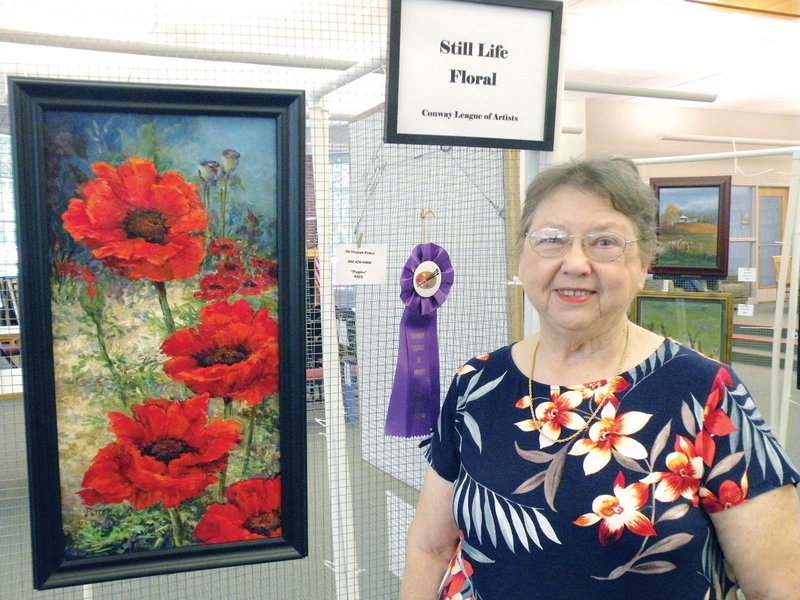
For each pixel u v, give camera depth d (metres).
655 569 0.95
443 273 1.44
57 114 1.10
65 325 1.14
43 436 1.13
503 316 1.64
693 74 7.04
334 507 1.68
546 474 1.03
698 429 0.99
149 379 1.19
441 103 1.24
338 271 1.42
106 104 1.11
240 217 1.20
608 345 1.09
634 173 1.08
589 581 0.98
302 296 1.22
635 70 6.88
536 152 1.44
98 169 1.13
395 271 1.83
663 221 3.13
